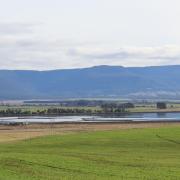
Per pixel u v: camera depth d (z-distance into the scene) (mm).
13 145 80875
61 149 72438
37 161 51094
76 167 48000
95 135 91750
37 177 40938
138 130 101688
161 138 84375
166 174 44688
